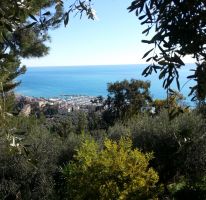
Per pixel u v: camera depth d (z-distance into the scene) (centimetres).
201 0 166
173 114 198
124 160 588
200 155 835
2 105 221
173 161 843
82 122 1494
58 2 263
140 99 1705
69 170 622
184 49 166
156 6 172
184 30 166
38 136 807
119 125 980
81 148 637
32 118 841
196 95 175
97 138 901
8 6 227
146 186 583
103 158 585
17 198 672
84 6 243
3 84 222
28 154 230
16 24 237
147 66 175
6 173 712
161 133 862
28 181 709
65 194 665
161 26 171
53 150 775
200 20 165
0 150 641
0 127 222
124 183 573
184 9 168
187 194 673
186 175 826
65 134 1256
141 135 890
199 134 837
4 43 237
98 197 577
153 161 859
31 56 1196
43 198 666
